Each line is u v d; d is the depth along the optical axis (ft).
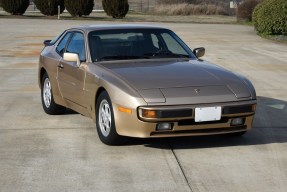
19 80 39.78
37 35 81.76
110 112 21.11
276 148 21.84
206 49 65.05
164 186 17.30
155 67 22.58
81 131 24.38
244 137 23.54
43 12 146.92
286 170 19.02
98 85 21.95
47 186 17.26
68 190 16.92
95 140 22.76
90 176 18.22
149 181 17.75
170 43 25.53
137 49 24.40
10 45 66.28
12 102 31.55
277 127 25.57
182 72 22.00
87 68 23.27
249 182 17.74
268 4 85.35
